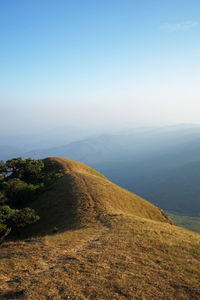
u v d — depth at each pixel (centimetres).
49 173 6794
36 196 5062
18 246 1827
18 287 1117
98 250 1680
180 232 2430
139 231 2236
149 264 1445
